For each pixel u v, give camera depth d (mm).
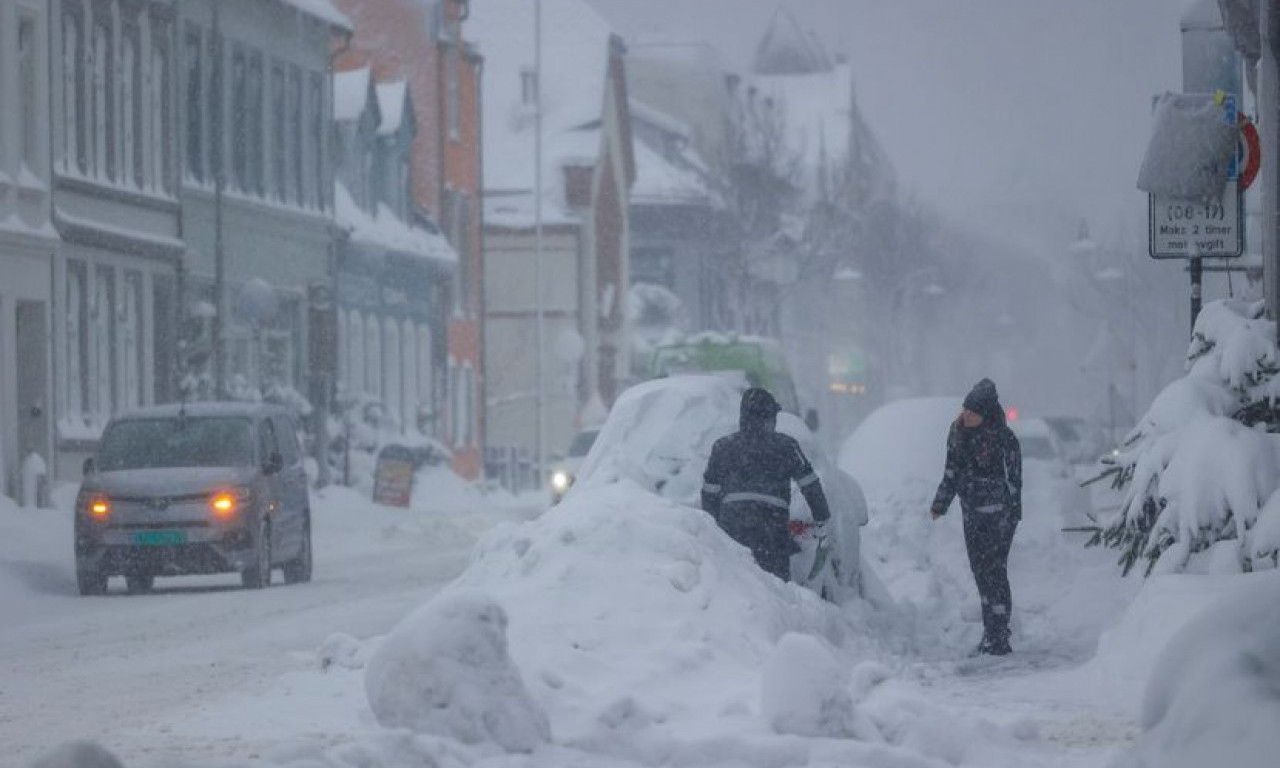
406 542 91938
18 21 83875
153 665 37594
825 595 39938
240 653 39719
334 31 124875
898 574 48938
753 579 31688
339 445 112188
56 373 86812
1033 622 44281
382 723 22766
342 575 67500
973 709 29156
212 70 107000
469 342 162750
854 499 43594
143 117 97375
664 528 31203
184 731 27016
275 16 115750
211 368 104188
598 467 40312
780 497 36031
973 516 39531
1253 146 43312
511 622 29250
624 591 30078
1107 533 37375
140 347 96250
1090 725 27219
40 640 44062
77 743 17609
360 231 133750
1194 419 36312
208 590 61531
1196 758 14930
